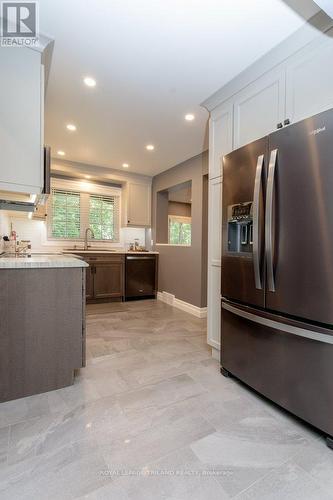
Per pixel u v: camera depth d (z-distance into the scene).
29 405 1.60
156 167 4.34
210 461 1.20
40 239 4.32
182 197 6.22
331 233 1.24
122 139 3.19
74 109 2.48
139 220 4.85
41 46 1.63
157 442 1.31
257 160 1.63
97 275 4.30
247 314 1.72
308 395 1.36
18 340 1.67
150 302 4.51
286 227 1.43
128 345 2.57
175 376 1.98
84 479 1.09
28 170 1.63
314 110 1.50
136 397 1.70
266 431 1.40
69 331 1.82
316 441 1.34
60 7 1.40
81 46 1.68
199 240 3.71
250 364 1.72
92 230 4.80
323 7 1.22
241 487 1.07
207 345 2.60
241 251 1.86
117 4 1.38
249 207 1.72
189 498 1.02
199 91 2.18
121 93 2.22
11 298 1.65
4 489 1.04
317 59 1.48
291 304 1.42
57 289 1.78
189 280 3.90
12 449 1.24
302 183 1.35
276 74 1.72
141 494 1.03
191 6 1.39
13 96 1.58
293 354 1.43
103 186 4.86
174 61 1.83
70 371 1.83
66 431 1.37
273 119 1.74
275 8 1.39
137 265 4.62
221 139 2.20
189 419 1.49
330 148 1.24
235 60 1.80
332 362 1.26
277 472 1.15
